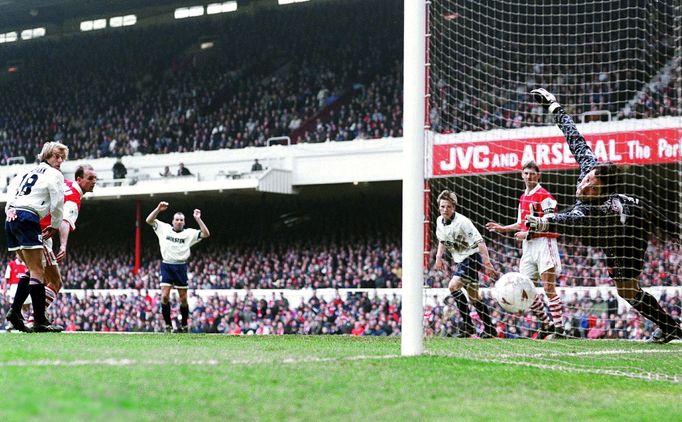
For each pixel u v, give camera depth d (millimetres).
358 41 34938
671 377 5871
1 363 4586
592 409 4094
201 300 23750
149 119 35156
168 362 4777
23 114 37656
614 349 7688
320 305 22328
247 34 37312
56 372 4145
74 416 2732
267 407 3562
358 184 28891
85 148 34844
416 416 3566
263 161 28891
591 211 8336
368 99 32000
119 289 26859
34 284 8320
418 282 6051
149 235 33094
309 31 36375
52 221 8328
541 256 9211
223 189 28078
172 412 3266
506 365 5746
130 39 39250
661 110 20016
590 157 8531
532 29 27016
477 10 27656
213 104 34688
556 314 9273
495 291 8852
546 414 3832
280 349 6203
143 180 30609
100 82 37781
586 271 18328
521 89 25953
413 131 6090
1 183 31938
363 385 4297
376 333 21359
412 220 6078
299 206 31906
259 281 26781
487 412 3770
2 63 40125
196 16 38719
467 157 19797
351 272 25344
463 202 21797
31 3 37531
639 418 3928
